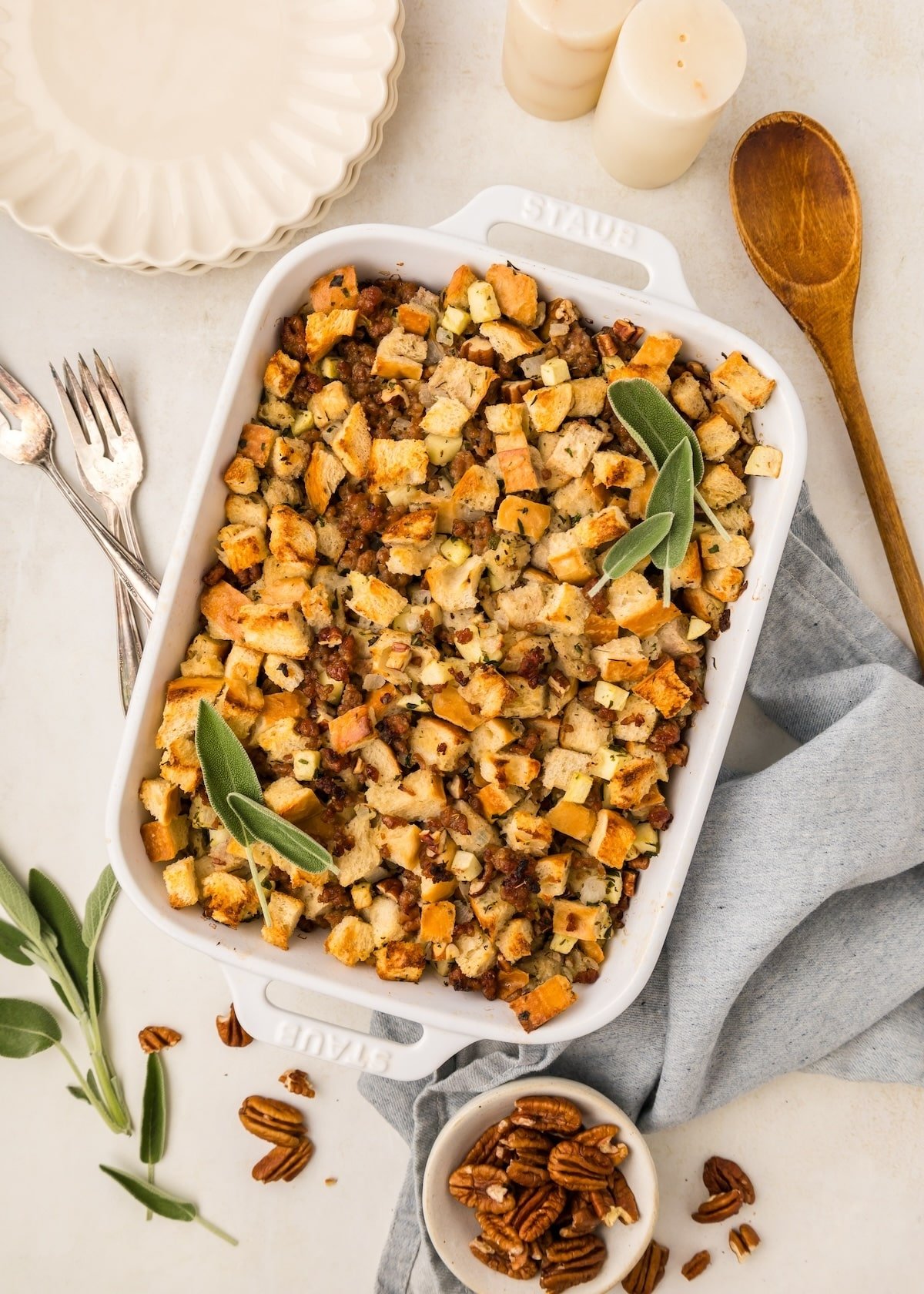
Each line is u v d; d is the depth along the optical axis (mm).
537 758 877
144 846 859
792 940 943
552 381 853
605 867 879
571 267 951
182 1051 975
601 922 870
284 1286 979
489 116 941
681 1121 934
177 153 925
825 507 952
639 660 858
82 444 940
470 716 859
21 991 978
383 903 875
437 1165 893
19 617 961
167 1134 979
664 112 858
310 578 863
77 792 968
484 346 858
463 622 864
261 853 868
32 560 959
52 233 907
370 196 944
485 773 859
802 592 926
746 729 967
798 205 914
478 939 870
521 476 845
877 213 946
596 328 876
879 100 941
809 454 950
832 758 891
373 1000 851
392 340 857
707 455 861
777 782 896
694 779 859
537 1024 851
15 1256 982
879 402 952
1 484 958
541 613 856
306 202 906
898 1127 973
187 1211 967
